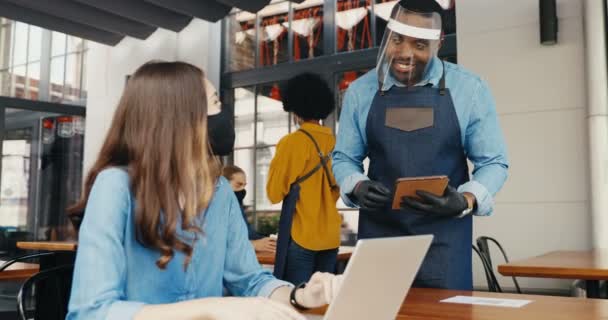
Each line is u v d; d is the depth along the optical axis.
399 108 2.09
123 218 1.07
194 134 1.14
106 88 6.11
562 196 3.85
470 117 2.08
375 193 1.90
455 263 1.96
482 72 4.18
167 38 5.82
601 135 3.63
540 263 2.42
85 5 5.02
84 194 1.14
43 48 6.31
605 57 3.68
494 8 4.17
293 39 5.34
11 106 5.79
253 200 5.40
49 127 6.11
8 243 5.74
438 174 2.06
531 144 3.97
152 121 1.11
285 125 5.28
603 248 3.58
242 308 0.93
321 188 2.92
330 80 5.04
